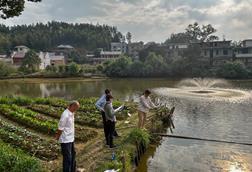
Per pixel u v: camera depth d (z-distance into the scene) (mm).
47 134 15695
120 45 136250
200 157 14125
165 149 15320
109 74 76500
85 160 11562
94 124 17734
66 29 170250
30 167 9234
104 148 12969
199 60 77625
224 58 79875
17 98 26203
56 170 10430
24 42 134875
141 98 15547
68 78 72812
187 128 20031
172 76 75375
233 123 21750
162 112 20625
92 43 155375
